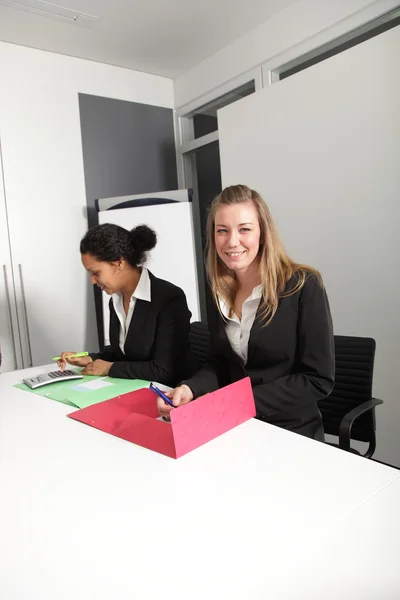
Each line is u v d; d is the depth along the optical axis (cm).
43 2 270
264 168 282
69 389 150
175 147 403
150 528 69
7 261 320
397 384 224
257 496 76
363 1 251
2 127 316
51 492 82
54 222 338
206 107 381
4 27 296
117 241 163
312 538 64
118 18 293
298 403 121
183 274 340
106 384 154
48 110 334
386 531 65
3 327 321
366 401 162
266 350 128
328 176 246
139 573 60
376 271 229
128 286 172
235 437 102
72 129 345
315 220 256
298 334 127
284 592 55
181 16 295
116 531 69
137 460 93
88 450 100
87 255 163
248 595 55
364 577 57
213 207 134
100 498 79
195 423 98
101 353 194
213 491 79
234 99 356
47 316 336
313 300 124
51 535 69
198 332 224
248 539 65
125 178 372
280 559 60
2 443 107
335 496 75
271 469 86
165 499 77
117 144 367
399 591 55
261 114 279
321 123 247
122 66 367
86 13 285
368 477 81
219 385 137
